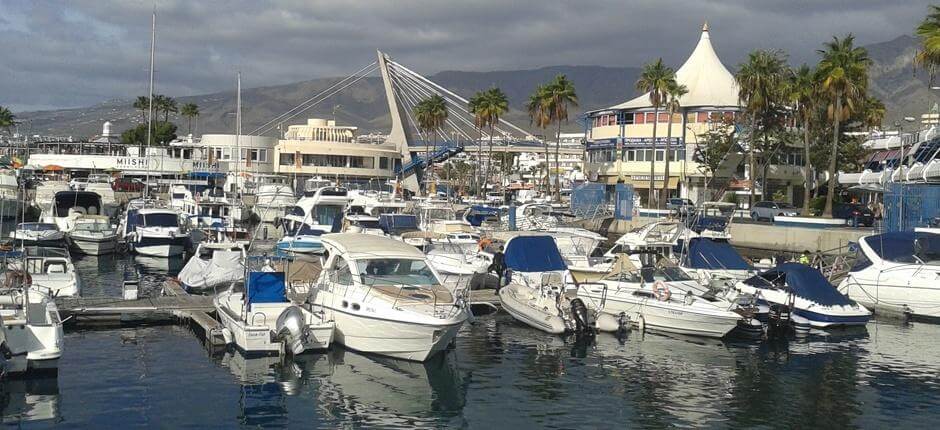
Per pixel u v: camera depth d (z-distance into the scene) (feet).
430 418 59.36
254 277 79.15
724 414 61.16
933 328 94.12
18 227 144.05
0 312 67.10
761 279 96.73
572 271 108.88
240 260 109.09
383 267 78.43
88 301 91.81
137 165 311.47
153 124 426.10
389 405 62.08
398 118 404.98
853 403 64.13
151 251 146.82
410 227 149.69
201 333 83.66
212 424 56.85
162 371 69.36
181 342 80.02
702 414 61.05
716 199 285.64
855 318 91.25
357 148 366.84
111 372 68.64
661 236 119.14
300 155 357.20
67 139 331.57
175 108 473.67
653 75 255.09
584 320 88.17
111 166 311.27
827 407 63.05
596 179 311.06
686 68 318.86
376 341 73.92
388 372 70.85
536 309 90.84
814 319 90.94
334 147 362.33
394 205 167.63
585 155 339.16
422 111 358.64
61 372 68.28
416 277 79.10
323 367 71.72
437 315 71.82
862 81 194.49
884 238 104.73
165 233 147.02
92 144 317.42
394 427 57.26
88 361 71.97
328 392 64.80
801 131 264.52
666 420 59.57
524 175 574.15
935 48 145.59
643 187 299.17
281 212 190.19
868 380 71.00
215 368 70.69
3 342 64.90
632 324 90.58
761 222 209.87
